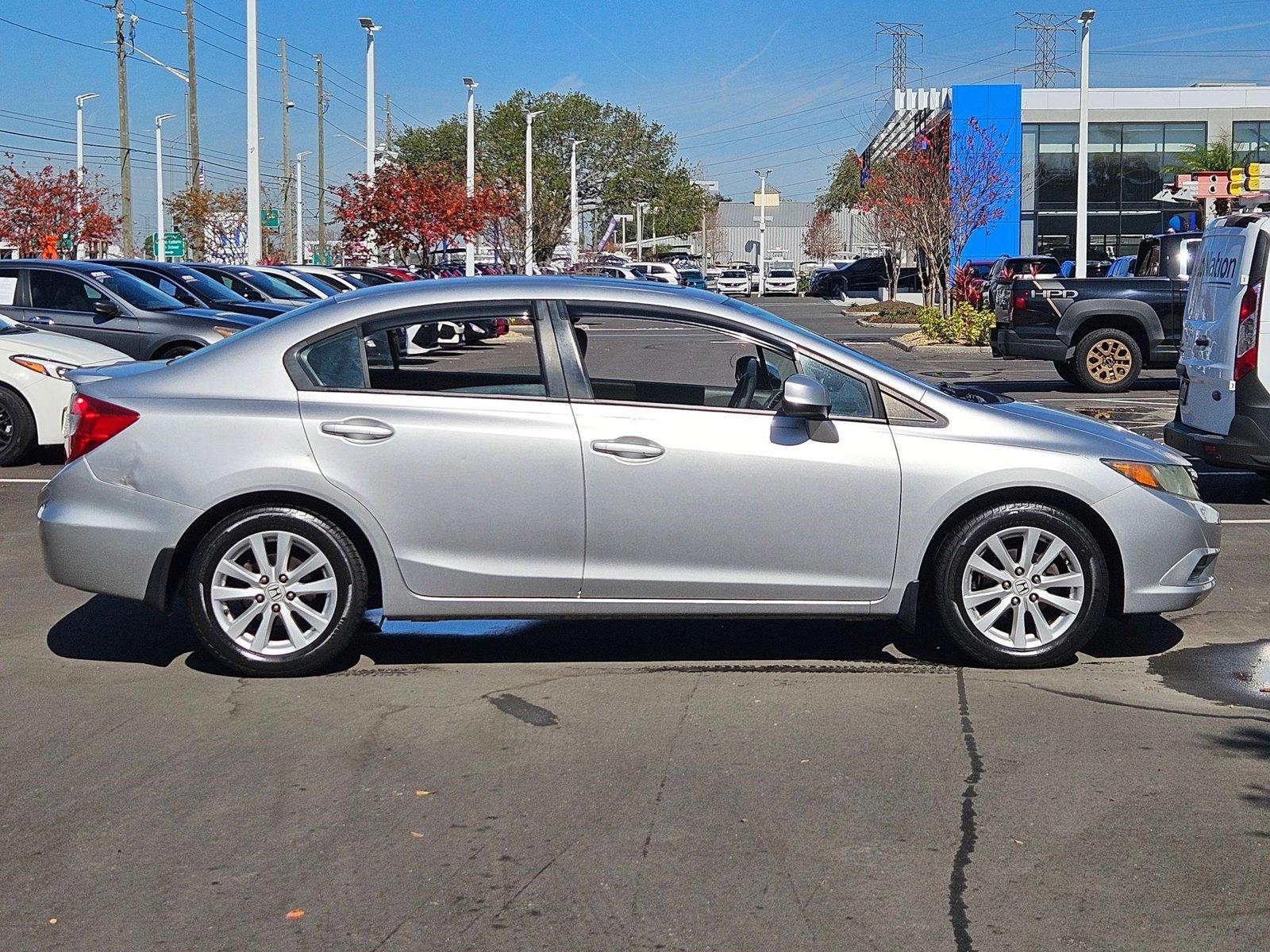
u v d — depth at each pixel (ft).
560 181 229.25
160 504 19.24
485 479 19.30
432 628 22.79
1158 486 20.16
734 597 19.70
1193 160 150.00
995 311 63.46
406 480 19.26
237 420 19.29
